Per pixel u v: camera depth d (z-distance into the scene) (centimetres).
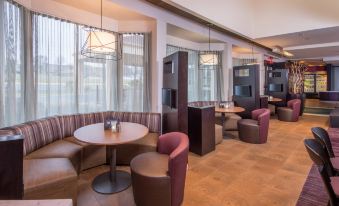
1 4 259
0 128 250
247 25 653
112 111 392
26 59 302
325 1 551
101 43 271
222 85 656
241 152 398
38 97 326
